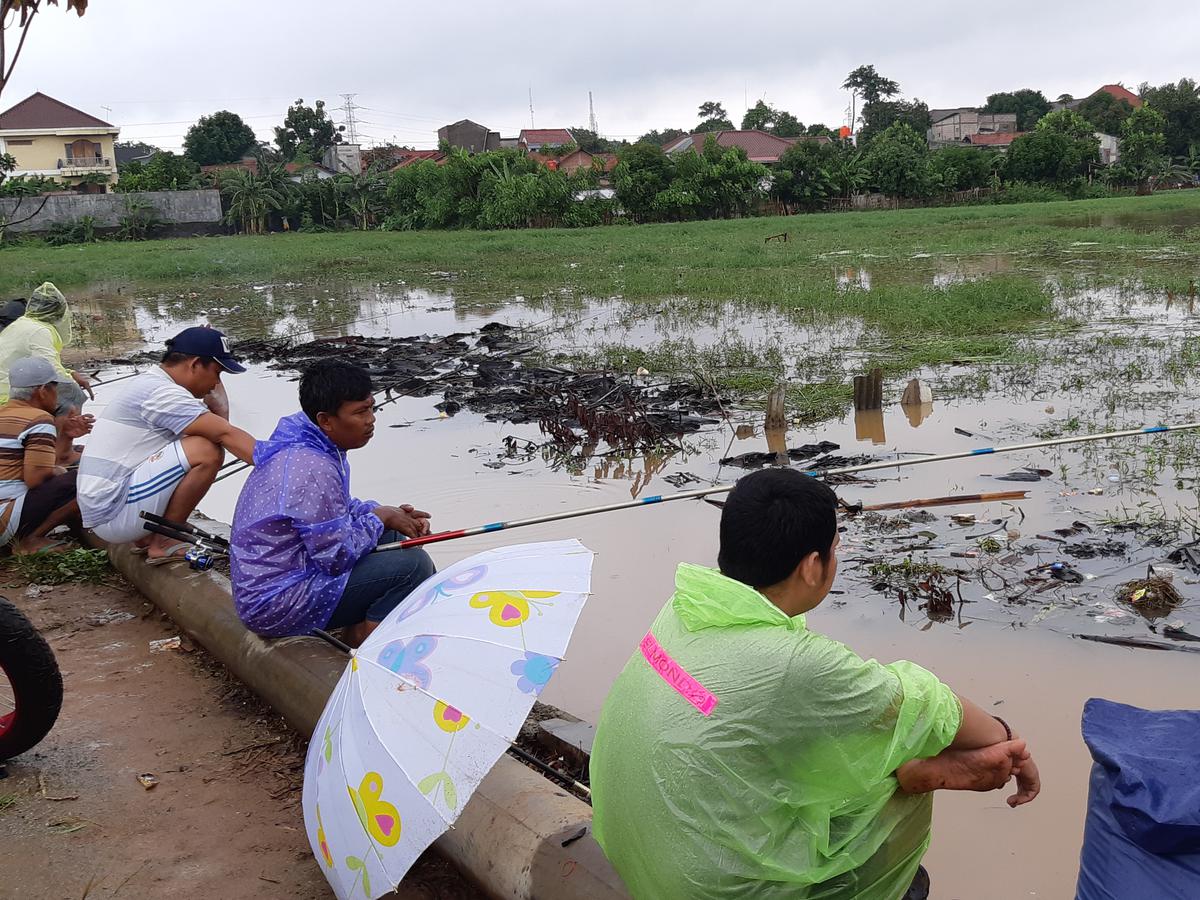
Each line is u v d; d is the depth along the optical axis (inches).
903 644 205.6
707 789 88.4
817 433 369.1
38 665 142.8
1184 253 914.7
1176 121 3164.4
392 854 99.6
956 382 433.7
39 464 238.2
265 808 143.3
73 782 149.7
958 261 947.3
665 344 549.0
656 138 3988.7
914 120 3841.0
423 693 107.3
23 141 2437.3
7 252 1567.4
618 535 277.0
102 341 669.3
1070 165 2407.7
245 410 454.0
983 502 282.0
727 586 94.0
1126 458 316.5
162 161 2304.4
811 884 90.4
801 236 1354.6
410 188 2164.1
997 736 98.5
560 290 864.3
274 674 161.8
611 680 200.1
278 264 1242.6
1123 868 93.4
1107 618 211.9
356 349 589.9
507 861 117.2
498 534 279.9
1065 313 595.2
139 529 209.0
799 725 88.4
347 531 163.9
